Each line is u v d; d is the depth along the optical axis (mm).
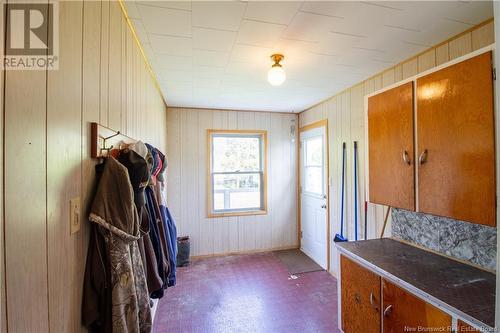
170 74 2348
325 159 3264
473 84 1190
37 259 621
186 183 3703
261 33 1619
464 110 1229
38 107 631
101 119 1042
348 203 2814
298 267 3359
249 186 4004
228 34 1629
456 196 1270
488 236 1407
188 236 3699
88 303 867
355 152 2668
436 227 1690
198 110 3740
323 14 1416
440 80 1349
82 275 864
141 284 1068
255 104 3523
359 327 1612
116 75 1242
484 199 1148
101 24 1045
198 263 3506
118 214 913
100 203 889
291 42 1740
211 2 1302
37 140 626
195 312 2363
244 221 3900
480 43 1534
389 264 1500
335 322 2211
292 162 4070
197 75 2373
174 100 3314
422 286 1229
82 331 864
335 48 1834
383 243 1896
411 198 1525
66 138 761
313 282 2941
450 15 1430
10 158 534
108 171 938
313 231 3652
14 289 539
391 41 1731
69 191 777
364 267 1573
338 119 2990
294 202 4086
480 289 1196
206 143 3766
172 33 1609
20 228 562
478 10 1382
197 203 3742
